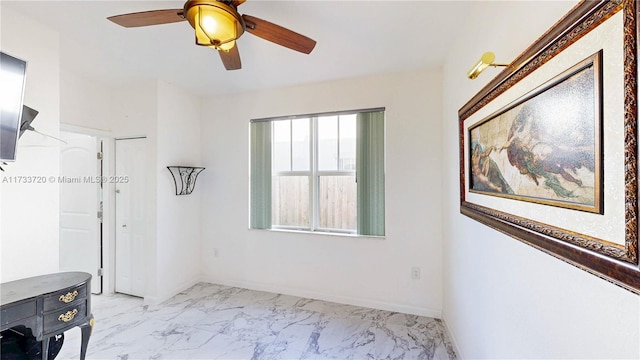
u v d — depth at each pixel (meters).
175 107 3.04
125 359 1.96
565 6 0.82
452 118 2.13
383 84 2.72
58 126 1.92
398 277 2.69
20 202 1.73
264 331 2.33
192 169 3.18
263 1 1.57
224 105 3.34
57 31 1.91
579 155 0.74
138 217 2.99
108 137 3.00
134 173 3.00
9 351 1.63
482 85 1.49
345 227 2.96
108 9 1.67
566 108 0.79
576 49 0.75
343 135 2.97
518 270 1.11
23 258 1.74
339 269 2.89
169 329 2.36
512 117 1.11
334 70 2.60
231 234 3.32
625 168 0.60
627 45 0.59
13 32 1.70
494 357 1.35
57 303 1.50
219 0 1.25
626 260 0.60
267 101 3.16
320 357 2.00
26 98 1.76
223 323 2.46
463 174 1.79
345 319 2.53
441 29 1.88
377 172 2.76
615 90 0.63
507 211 1.16
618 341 0.65
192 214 3.31
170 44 2.10
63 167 3.18
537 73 0.93
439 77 2.55
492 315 1.37
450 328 2.21
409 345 2.14
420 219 2.62
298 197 3.14
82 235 3.13
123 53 2.24
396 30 1.90
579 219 0.75
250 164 3.27
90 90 2.79
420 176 2.61
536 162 0.94
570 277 0.81
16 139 1.51
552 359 0.90
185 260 3.21
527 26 1.04
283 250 3.11
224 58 1.69
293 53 2.24
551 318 0.90
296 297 3.01
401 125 2.67
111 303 2.84
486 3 1.44
